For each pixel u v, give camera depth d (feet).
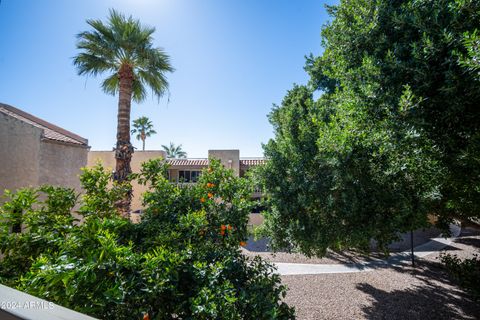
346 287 27.02
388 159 14.43
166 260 9.07
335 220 18.31
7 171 31.07
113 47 34.06
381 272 32.14
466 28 11.08
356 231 16.67
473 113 11.61
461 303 22.82
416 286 27.14
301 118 24.47
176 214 13.62
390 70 13.62
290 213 21.06
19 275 10.14
